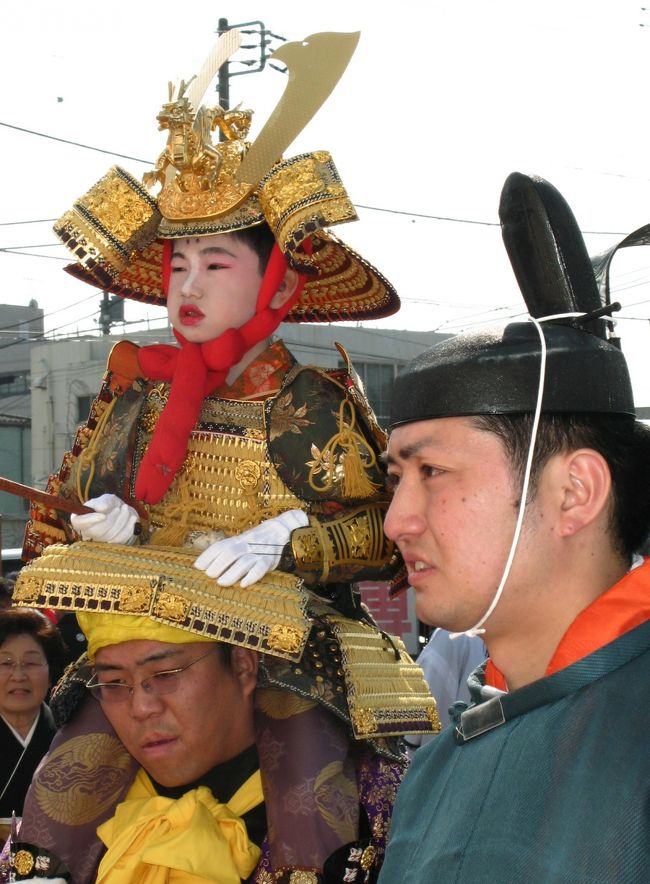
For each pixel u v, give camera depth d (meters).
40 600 2.02
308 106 2.16
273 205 2.17
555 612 1.20
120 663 2.01
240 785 2.15
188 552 2.11
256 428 2.26
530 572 1.19
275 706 2.13
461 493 1.21
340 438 2.21
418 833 1.25
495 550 1.20
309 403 2.24
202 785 2.13
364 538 2.17
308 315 2.70
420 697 2.23
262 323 2.27
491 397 1.20
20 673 3.20
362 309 2.63
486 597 1.20
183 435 2.19
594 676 1.09
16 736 3.21
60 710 2.24
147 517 2.27
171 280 2.29
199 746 2.03
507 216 1.35
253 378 2.33
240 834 2.02
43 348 21.31
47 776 2.17
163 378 2.31
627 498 1.21
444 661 3.47
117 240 2.31
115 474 2.33
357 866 2.00
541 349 1.21
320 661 2.10
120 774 2.22
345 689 2.08
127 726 2.04
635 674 1.07
